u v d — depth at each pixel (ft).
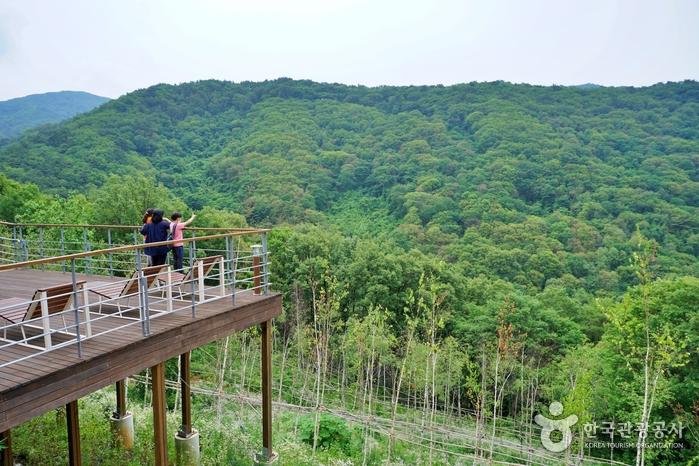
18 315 19.95
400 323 98.84
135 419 39.37
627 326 42.01
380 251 114.62
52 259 17.83
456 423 72.43
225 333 25.77
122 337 21.08
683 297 71.36
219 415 48.34
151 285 24.57
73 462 25.75
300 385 74.49
